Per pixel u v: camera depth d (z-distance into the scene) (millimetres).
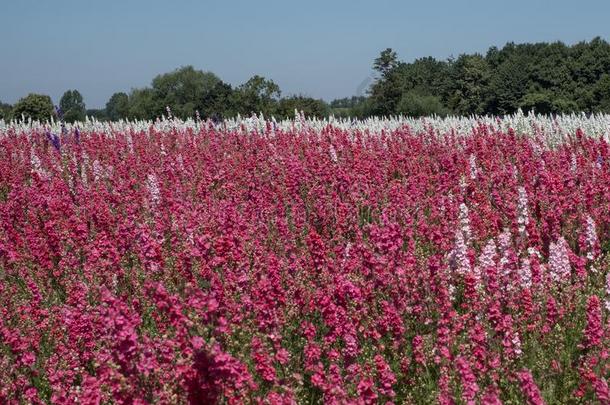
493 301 9859
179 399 7895
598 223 14336
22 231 16641
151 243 12031
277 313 10180
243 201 16750
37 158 22172
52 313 11438
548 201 14969
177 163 21297
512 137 23344
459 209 14930
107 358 8188
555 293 11195
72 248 14453
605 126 27516
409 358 9773
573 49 130875
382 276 10914
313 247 11477
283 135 26844
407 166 20562
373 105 88500
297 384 9102
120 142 27109
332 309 9164
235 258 11352
